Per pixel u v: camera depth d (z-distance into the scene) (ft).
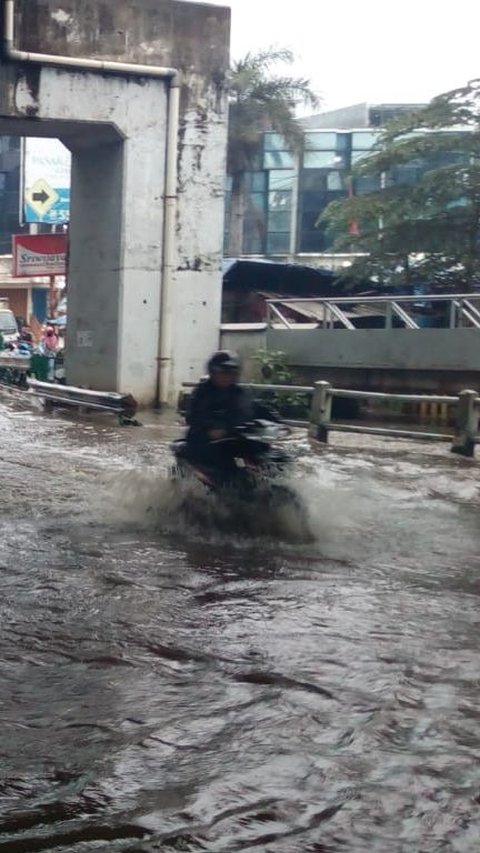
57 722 12.36
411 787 10.73
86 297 60.03
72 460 36.27
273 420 25.22
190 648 15.33
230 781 10.82
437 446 42.70
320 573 20.40
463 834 9.78
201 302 59.62
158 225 57.98
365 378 56.08
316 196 141.38
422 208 70.03
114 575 19.75
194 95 58.13
